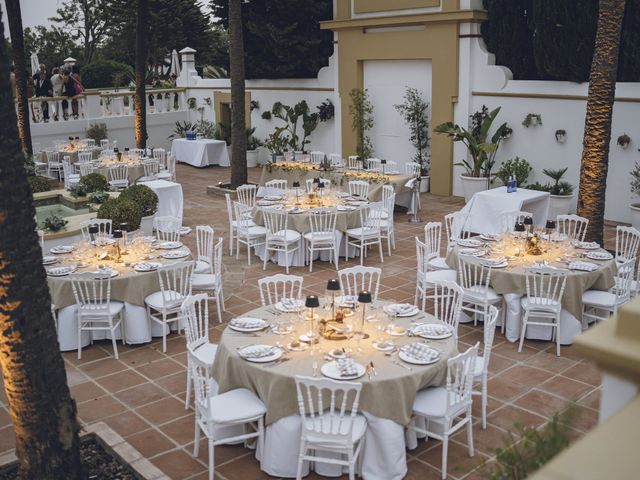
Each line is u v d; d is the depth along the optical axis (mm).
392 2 17094
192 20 32500
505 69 15531
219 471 5625
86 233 10438
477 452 5820
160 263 8617
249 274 11008
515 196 12156
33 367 4672
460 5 15844
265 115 21547
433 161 17094
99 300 8141
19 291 4539
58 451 4879
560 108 14523
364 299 5949
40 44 42781
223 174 21016
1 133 4352
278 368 5562
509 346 8094
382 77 18188
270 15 20875
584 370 7418
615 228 13523
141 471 5266
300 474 5219
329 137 19922
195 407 6086
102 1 34906
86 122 22141
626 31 13383
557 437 2955
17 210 4461
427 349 5895
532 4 15453
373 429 5371
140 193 12289
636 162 13414
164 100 24172
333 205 11719
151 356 7984
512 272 8086
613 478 900
